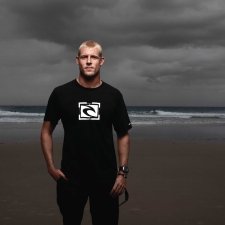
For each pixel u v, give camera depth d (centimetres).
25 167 866
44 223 443
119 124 288
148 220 457
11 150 1186
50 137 293
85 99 278
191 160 1005
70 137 282
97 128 279
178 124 3111
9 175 762
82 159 281
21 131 2070
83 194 285
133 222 449
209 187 656
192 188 645
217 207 519
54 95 285
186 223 445
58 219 460
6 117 4044
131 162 957
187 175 774
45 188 641
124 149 290
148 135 1911
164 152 1180
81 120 278
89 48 278
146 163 941
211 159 1030
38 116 4303
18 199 562
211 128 2552
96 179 282
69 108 278
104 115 278
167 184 679
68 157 284
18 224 438
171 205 529
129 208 512
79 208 288
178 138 1734
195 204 534
